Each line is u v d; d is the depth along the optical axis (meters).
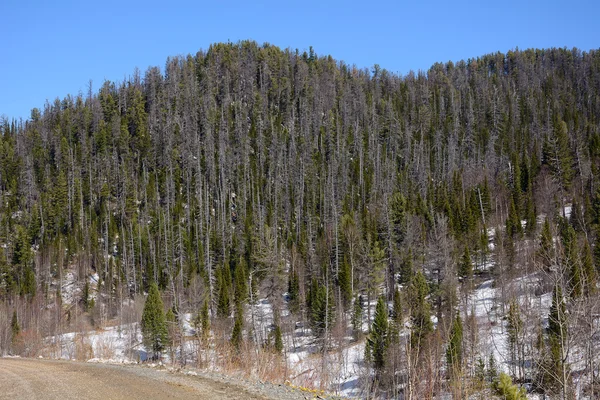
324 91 163.12
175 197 115.25
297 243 89.12
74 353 56.12
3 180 120.19
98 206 113.69
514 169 95.38
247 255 85.69
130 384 20.66
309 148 128.25
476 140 133.75
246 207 106.88
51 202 109.44
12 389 19.53
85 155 123.12
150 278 85.69
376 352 38.91
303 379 33.12
